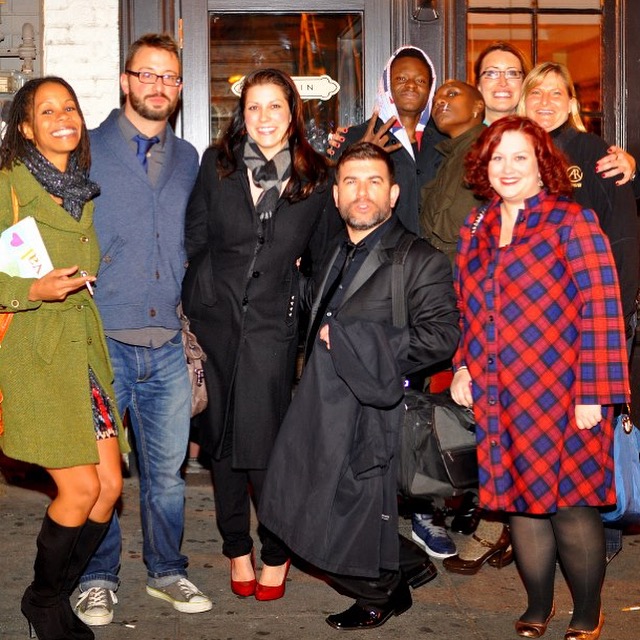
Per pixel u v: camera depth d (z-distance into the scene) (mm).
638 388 5629
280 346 3787
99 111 5570
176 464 3891
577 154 4031
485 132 3479
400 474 3551
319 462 3457
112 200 3654
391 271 3568
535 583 3643
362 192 3564
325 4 5699
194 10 5652
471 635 3703
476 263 3525
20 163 3385
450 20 5691
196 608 3875
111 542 3877
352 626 3738
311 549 3453
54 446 3295
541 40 5734
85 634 3531
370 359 3396
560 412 3371
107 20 5535
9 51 5648
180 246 3789
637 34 5734
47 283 3197
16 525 4891
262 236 3742
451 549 4461
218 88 5742
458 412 3586
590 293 3316
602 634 3701
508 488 3447
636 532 4816
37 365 3312
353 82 5777
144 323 3703
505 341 3404
